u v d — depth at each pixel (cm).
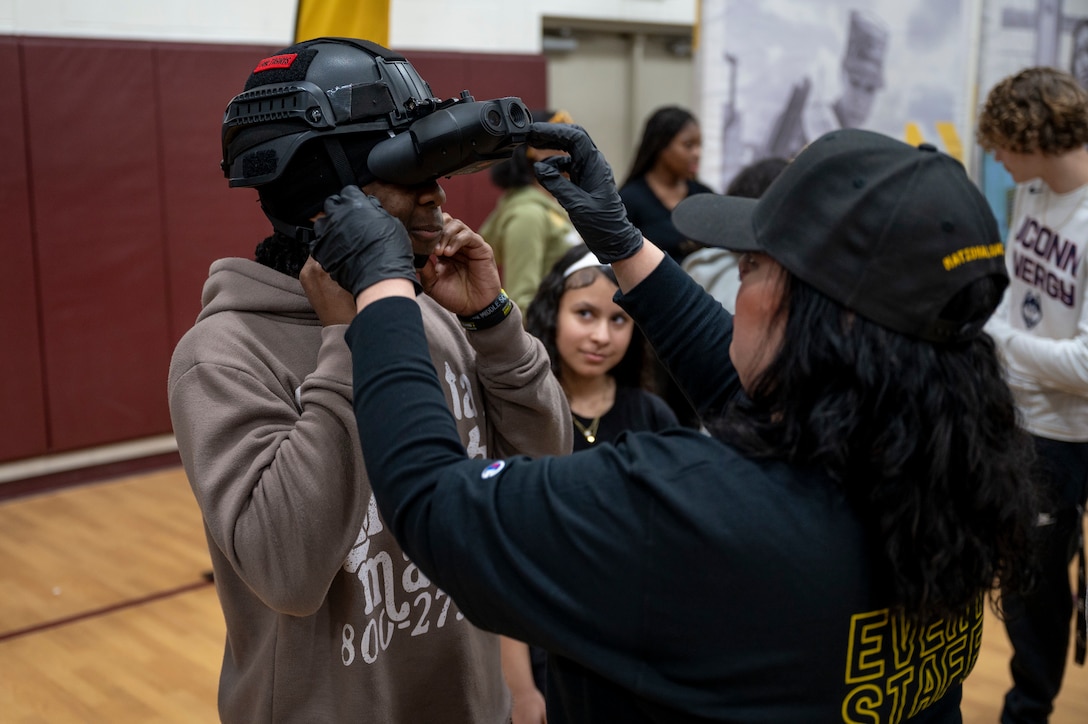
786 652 77
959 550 76
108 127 411
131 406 432
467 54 525
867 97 416
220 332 100
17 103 388
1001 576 86
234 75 442
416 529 81
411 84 99
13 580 323
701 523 75
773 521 76
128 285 425
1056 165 213
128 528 371
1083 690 256
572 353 193
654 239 343
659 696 78
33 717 243
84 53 401
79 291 412
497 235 336
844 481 77
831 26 396
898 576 76
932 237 75
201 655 275
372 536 104
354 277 87
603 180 109
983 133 225
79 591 315
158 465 446
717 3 365
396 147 94
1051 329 221
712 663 77
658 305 111
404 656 108
